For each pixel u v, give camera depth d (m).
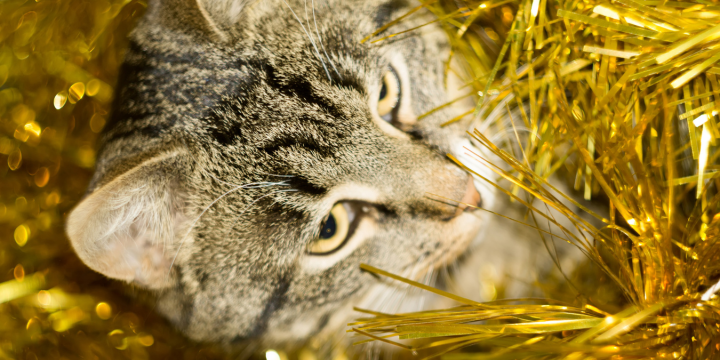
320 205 0.74
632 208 0.72
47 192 0.78
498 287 0.78
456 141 0.75
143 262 0.75
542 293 0.77
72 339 0.77
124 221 0.74
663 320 0.71
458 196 0.75
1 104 0.78
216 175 0.74
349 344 0.77
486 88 0.73
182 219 0.74
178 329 0.76
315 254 0.75
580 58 0.74
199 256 0.74
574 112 0.73
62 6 0.78
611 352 0.70
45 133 0.78
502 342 0.72
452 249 0.76
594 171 0.72
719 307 0.70
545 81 0.74
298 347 0.77
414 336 0.71
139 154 0.73
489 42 0.77
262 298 0.75
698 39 0.70
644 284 0.72
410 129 0.75
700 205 0.73
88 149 0.78
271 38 0.74
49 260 0.78
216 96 0.74
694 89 0.72
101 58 0.78
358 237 0.75
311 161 0.73
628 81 0.72
